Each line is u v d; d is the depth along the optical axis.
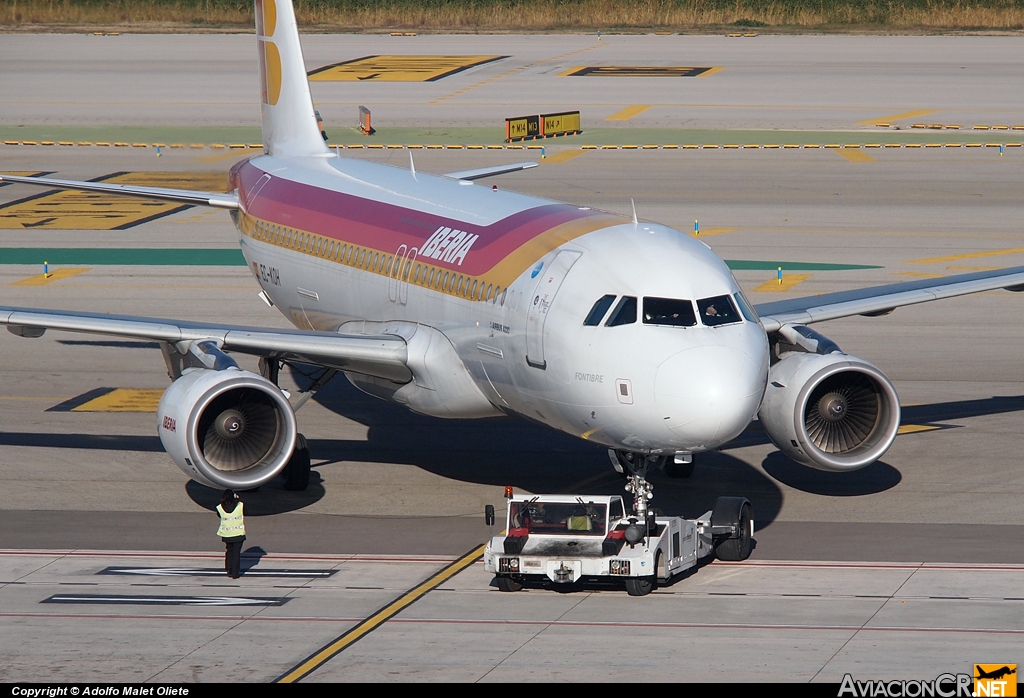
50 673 66.06
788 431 90.19
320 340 96.12
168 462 107.38
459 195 107.25
